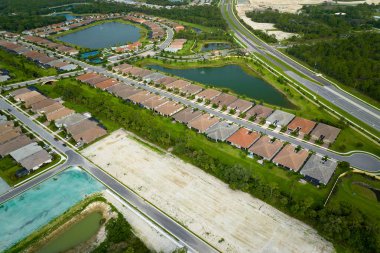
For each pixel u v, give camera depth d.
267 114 154.62
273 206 103.31
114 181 116.19
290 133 142.38
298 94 180.12
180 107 165.62
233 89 193.00
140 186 113.38
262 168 121.00
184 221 98.56
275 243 90.75
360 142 135.12
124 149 134.38
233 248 89.50
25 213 103.81
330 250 88.31
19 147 133.88
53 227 98.06
